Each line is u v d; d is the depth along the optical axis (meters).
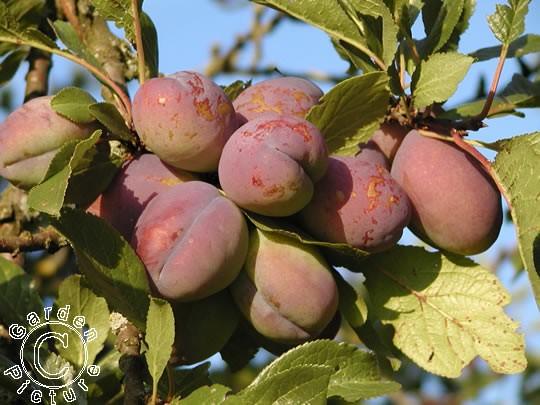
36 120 0.57
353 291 0.57
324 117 0.56
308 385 0.51
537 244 0.55
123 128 0.56
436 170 0.57
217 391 0.51
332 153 0.57
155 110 0.54
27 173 0.57
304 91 0.57
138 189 0.55
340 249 0.55
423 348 0.58
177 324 0.55
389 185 0.56
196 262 0.53
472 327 0.58
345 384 0.54
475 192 0.57
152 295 0.53
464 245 0.58
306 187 0.53
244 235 0.54
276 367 0.53
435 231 0.58
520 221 0.56
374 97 0.56
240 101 0.57
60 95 0.56
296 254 0.55
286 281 0.54
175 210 0.53
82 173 0.55
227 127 0.54
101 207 0.56
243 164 0.53
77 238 0.53
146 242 0.53
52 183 0.53
